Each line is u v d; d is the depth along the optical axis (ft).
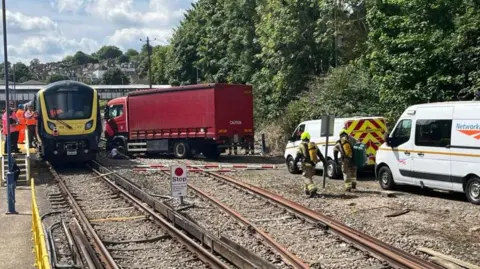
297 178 68.39
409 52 67.00
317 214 42.86
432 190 55.21
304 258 31.86
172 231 39.04
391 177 55.62
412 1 66.80
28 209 50.85
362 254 32.19
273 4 118.42
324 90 95.86
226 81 164.04
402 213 43.62
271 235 37.83
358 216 43.34
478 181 45.60
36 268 30.30
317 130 69.77
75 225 41.47
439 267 27.76
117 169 81.35
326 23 105.40
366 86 89.15
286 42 115.24
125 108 107.45
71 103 84.94
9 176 48.70
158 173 76.89
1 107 238.07
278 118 119.34
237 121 93.97
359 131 65.10
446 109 48.78
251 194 55.47
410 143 52.75
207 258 31.99
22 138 84.99
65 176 76.18
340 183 62.28
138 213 47.67
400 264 29.09
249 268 28.66
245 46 146.41
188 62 196.24
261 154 107.14
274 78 121.80
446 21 66.74
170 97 98.84
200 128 94.12
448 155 48.16
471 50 60.90
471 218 41.19
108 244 36.60
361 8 103.30
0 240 38.27
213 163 89.76
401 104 68.28
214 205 50.31
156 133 101.71
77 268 29.43
